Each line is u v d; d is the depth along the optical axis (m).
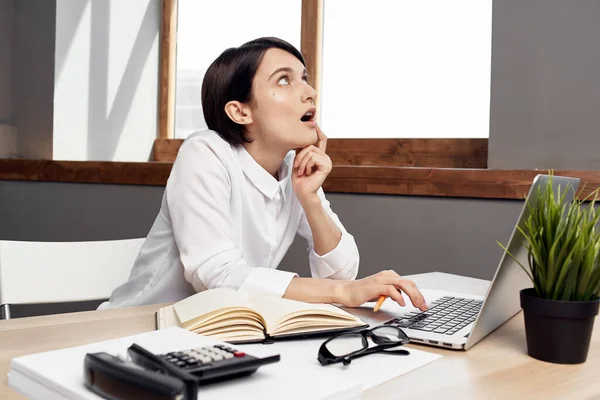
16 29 2.74
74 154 2.71
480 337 0.76
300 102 1.14
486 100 2.10
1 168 2.79
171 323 0.77
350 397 0.51
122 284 1.28
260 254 1.26
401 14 2.28
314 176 1.19
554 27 1.72
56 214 2.74
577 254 0.67
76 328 0.80
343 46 2.41
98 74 2.75
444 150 2.15
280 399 0.47
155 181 2.45
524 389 0.58
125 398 0.43
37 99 2.70
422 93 2.23
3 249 1.20
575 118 1.69
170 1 2.87
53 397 0.48
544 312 0.68
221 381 0.51
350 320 0.78
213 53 2.78
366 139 2.32
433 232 1.90
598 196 1.60
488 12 2.09
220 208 1.09
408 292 0.90
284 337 0.73
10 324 0.82
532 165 1.77
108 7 2.76
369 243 2.02
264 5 2.64
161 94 2.89
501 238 1.77
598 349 0.75
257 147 1.20
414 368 0.64
